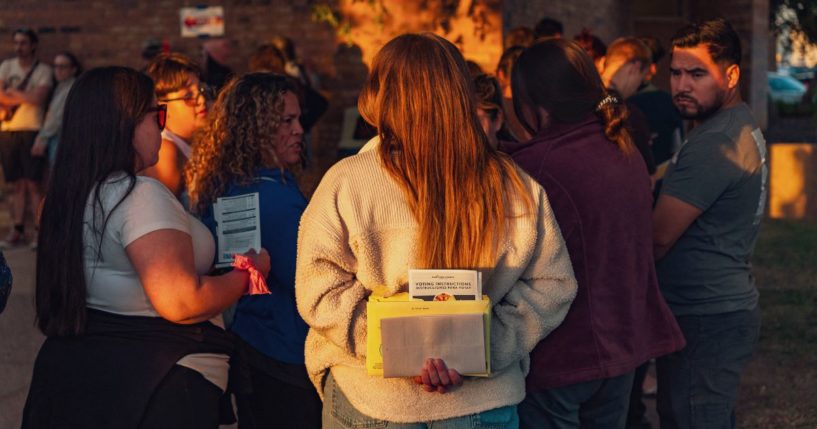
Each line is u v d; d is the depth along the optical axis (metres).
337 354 2.54
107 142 2.74
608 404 3.02
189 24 10.02
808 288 7.67
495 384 2.51
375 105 2.52
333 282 2.44
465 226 2.45
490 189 2.47
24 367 5.75
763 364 5.90
